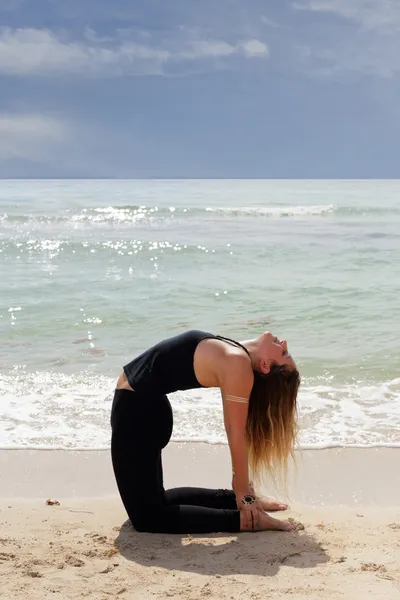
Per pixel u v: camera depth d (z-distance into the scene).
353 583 3.03
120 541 3.58
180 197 37.44
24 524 3.82
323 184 78.81
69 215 23.47
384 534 3.66
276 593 2.93
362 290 11.33
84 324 9.25
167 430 3.76
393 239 17.78
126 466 3.70
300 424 5.71
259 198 36.25
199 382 3.72
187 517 3.72
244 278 12.50
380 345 8.20
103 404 6.20
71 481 4.60
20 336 8.65
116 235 18.59
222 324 9.20
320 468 4.84
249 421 3.79
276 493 4.43
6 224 21.27
